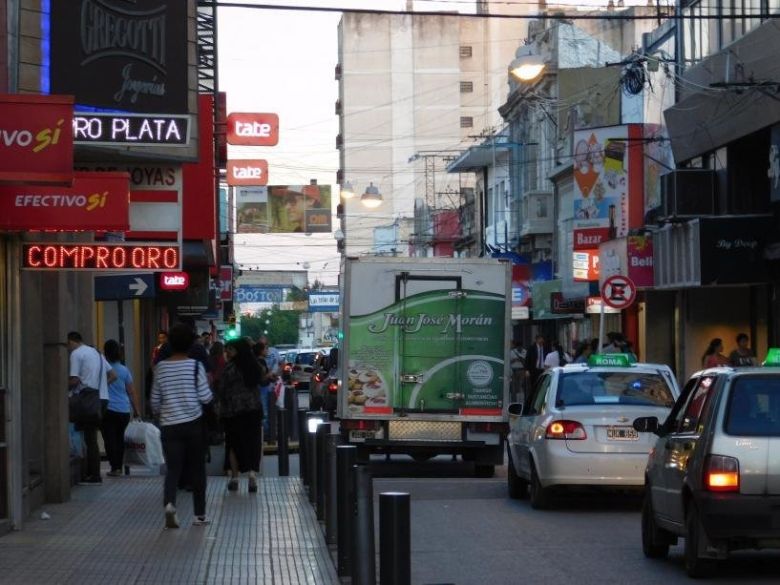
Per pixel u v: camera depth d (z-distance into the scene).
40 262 16.73
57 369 18.75
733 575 13.31
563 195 59.12
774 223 33.69
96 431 21.47
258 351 30.73
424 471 26.62
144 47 17.83
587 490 18.58
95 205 14.91
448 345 24.86
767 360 13.69
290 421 30.41
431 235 88.88
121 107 17.64
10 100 12.77
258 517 17.67
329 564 13.95
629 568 13.88
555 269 60.62
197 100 18.70
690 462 12.88
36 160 12.79
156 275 33.12
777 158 32.72
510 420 21.39
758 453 12.41
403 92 121.62
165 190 18.94
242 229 61.66
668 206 36.78
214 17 36.53
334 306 101.62
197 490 16.75
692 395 14.02
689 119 37.44
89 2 17.41
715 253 34.09
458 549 15.29
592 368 19.64
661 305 43.41
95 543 15.25
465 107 121.69
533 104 65.00
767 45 32.19
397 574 9.30
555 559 14.51
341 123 123.06
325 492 15.38
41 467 18.77
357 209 122.19
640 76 44.38
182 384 16.64
